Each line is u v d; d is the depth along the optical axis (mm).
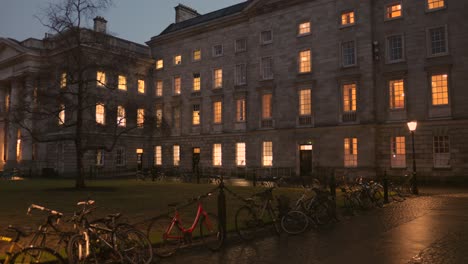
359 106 35406
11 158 51438
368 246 9945
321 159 37188
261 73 42406
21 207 17000
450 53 32219
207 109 47812
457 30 32062
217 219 10141
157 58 53594
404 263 8305
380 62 35375
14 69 50438
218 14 50875
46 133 41469
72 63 26625
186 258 8914
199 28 48500
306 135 38344
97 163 46906
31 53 47438
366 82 35250
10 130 51750
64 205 17609
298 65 39594
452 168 31453
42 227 7215
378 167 34719
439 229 12070
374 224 13227
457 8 32156
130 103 29562
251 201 11508
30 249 6730
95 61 26906
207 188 27219
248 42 43781
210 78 47719
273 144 40594
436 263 8281
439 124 32281
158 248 9211
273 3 41344
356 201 16516
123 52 28391
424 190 26562
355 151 35531
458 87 31688
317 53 38406
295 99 39469
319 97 37906
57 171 46438
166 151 51750
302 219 11820
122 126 45625
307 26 39531
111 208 16547
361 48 35750
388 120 34719
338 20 37281
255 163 41875
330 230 12273
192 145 49000
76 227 7645
